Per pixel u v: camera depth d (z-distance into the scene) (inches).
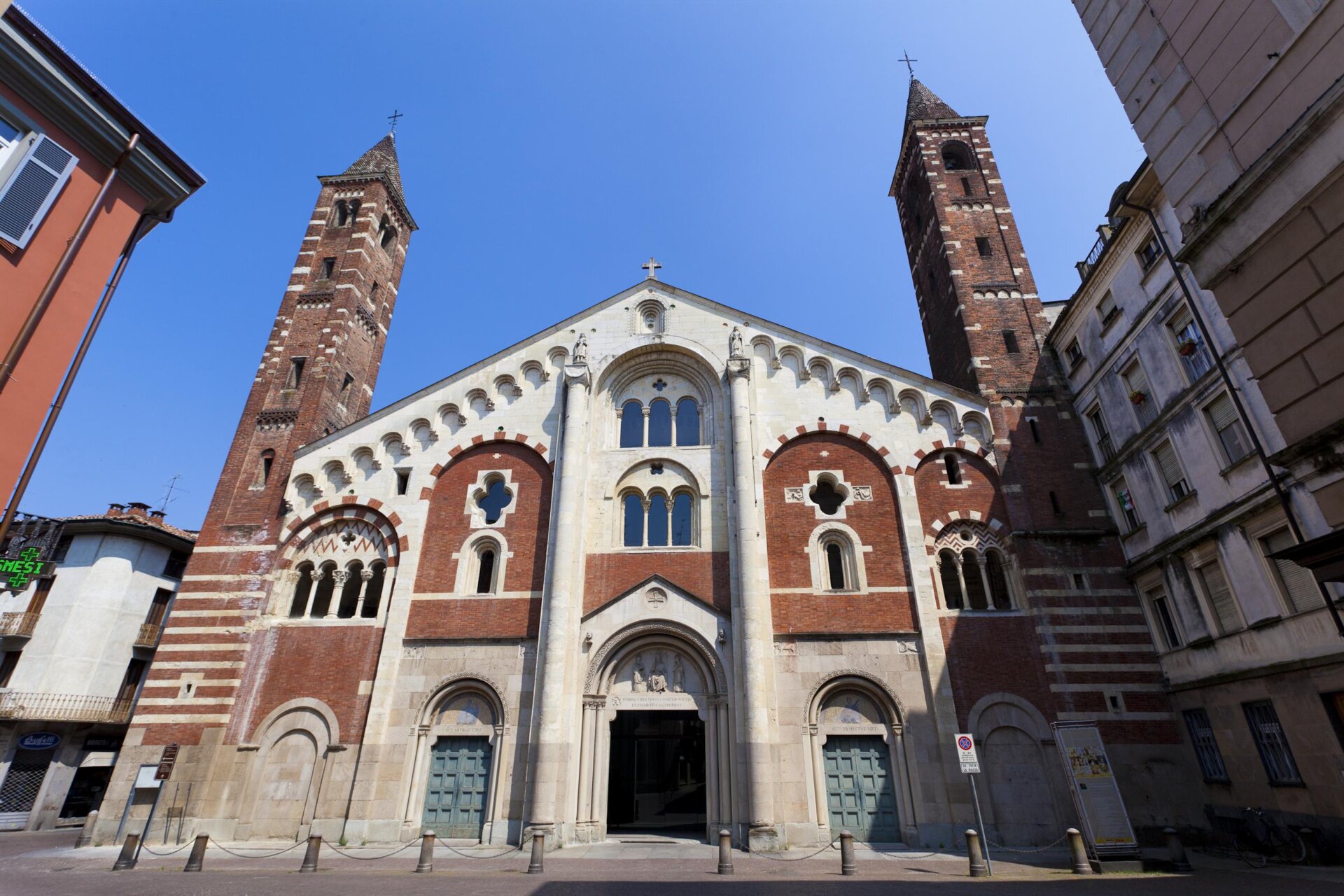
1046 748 929.5
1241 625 823.1
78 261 562.6
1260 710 800.9
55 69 538.0
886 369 1192.8
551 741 922.7
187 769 964.6
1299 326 459.8
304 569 1127.6
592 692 986.1
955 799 906.1
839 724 970.7
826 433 1162.0
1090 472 1106.7
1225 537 842.8
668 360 1245.1
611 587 1058.1
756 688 932.6
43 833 1278.3
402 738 976.3
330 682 1019.3
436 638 1031.0
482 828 935.0
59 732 1416.1
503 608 1048.2
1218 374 838.5
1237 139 500.7
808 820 903.1
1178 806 885.2
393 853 865.5
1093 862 723.4
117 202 601.3
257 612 1069.1
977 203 1453.0
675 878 690.8
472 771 973.8
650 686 999.6
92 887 656.4
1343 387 434.3
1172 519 938.7
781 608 1031.0
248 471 1194.6
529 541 1097.4
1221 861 783.1
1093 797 758.5
